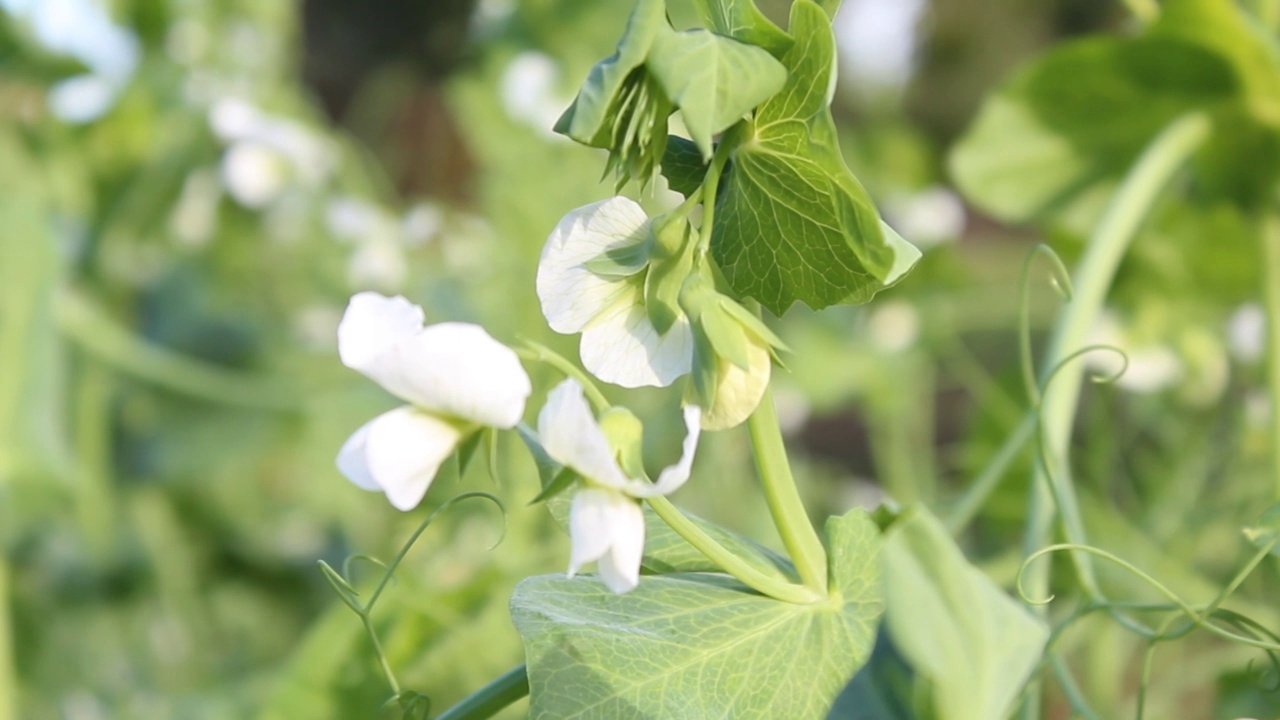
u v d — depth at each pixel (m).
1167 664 1.06
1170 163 0.77
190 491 1.29
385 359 0.50
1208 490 1.07
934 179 1.56
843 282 0.52
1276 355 0.80
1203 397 1.08
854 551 0.54
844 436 2.20
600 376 0.52
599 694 0.52
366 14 2.48
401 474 0.50
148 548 1.26
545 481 0.53
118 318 1.41
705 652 0.53
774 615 0.53
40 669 1.18
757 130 0.51
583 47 1.50
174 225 1.44
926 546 0.53
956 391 2.14
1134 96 0.84
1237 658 0.76
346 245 1.43
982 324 1.37
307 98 2.29
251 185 1.42
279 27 1.60
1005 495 0.98
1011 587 0.83
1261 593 0.90
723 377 0.51
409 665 0.69
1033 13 4.33
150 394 1.31
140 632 1.23
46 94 1.40
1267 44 0.75
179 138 1.43
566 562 0.73
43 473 0.93
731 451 1.19
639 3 0.50
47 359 0.95
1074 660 1.00
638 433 0.51
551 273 0.52
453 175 2.03
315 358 1.38
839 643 0.53
